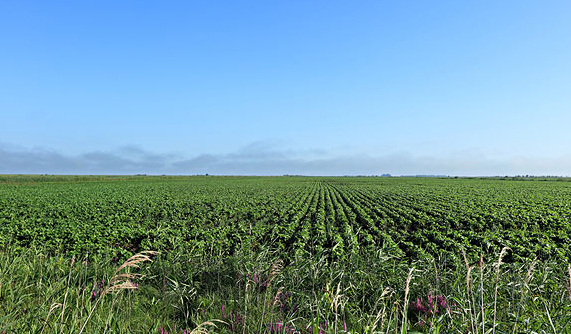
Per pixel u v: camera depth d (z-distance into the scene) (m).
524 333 4.44
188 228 19.38
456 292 5.85
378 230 19.00
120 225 19.19
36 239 14.89
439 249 14.74
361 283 7.18
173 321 6.14
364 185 86.25
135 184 77.12
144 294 7.49
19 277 7.12
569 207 29.30
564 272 6.82
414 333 4.34
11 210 25.66
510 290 5.93
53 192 46.59
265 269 7.37
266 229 18.47
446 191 55.41
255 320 5.45
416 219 22.81
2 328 4.43
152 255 12.23
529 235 17.38
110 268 8.38
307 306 5.79
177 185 75.62
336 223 22.59
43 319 4.92
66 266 8.20
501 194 47.00
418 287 7.11
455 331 4.67
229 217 25.00
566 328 4.35
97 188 58.66
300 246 14.15
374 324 4.31
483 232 18.61
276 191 56.25
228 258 9.84
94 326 4.92
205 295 7.42
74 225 18.78
